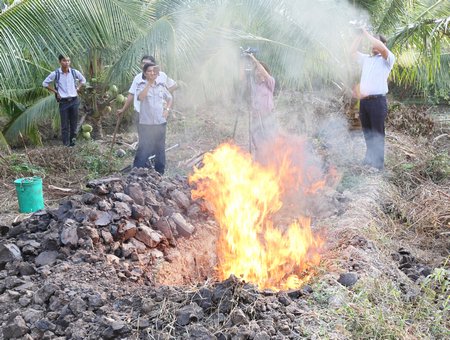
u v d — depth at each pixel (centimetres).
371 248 476
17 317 350
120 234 455
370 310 355
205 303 344
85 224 446
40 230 470
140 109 710
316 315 346
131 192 507
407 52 947
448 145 947
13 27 624
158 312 343
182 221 509
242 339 314
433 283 426
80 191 715
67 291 373
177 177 609
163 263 449
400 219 603
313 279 401
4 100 1009
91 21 653
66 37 647
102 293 374
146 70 691
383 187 667
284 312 345
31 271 414
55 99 996
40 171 795
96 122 1053
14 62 634
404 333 343
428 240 553
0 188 741
